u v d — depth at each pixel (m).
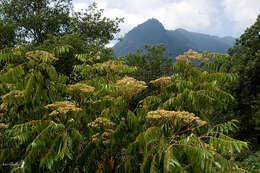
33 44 10.87
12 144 2.88
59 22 15.04
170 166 1.91
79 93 3.47
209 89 3.89
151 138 2.54
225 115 10.97
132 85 3.28
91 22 16.39
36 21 13.97
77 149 3.04
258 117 9.21
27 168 2.20
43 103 3.32
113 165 3.26
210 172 1.85
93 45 12.48
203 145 2.02
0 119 3.44
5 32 12.27
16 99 3.17
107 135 3.24
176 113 2.55
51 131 2.42
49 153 2.25
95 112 3.77
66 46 3.75
